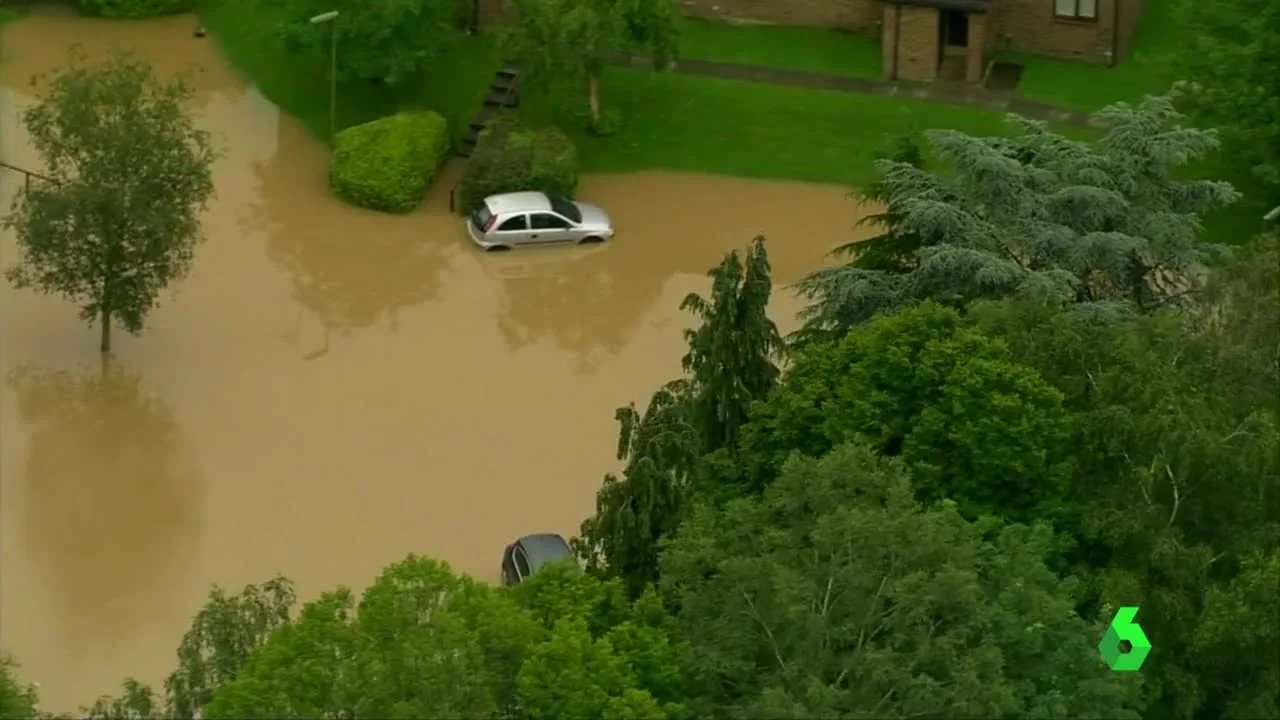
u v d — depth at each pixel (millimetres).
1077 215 62438
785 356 62625
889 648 42906
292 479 65000
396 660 42625
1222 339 54000
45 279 67125
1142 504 50500
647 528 52344
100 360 69500
